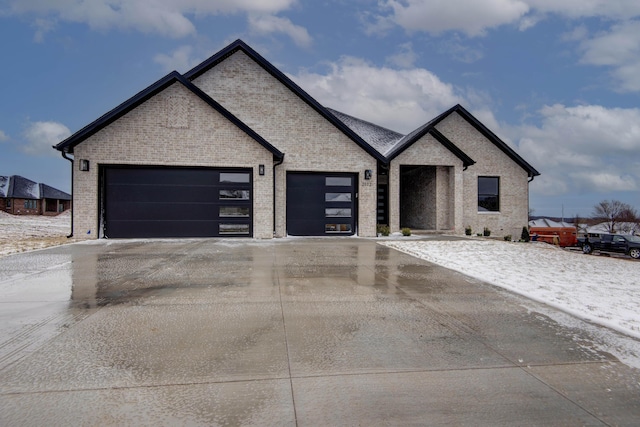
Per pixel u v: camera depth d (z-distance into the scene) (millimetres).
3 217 30578
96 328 3926
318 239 13375
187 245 11133
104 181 12812
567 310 4707
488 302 5121
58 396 2582
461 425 2320
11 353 3273
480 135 18609
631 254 20422
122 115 12680
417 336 3828
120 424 2273
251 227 13516
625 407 2551
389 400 2602
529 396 2682
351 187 14797
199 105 13000
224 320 4227
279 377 2906
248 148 13266
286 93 14477
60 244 11242
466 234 17688
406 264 8039
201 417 2357
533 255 9672
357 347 3518
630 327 4062
